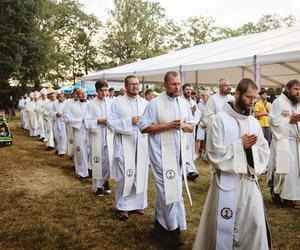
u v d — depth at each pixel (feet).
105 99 22.25
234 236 10.59
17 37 94.68
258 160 10.64
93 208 19.04
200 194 21.59
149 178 26.17
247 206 10.48
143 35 153.48
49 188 23.39
